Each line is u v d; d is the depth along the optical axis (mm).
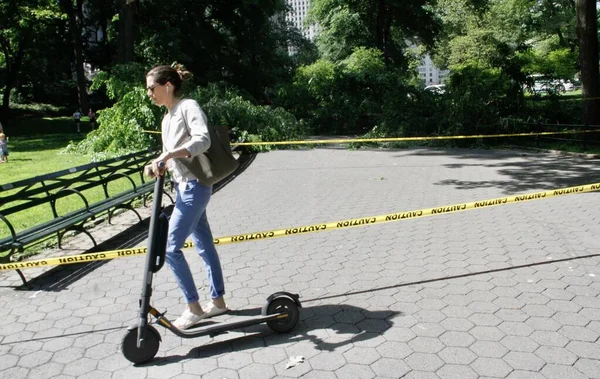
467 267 4676
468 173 10555
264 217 7086
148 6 28734
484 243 5398
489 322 3543
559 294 3980
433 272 4578
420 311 3760
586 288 4086
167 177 8992
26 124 30984
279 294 3449
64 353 3357
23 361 3270
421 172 10891
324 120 23312
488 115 16031
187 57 29156
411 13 33219
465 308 3783
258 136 15500
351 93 23500
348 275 4590
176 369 3098
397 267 4754
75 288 4488
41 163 13734
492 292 4066
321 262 4984
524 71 18422
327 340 3371
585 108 14055
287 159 13750
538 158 12656
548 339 3275
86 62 39000
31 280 4703
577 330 3387
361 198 8203
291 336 3451
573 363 2986
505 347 3195
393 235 5828
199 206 3314
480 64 21203
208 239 3645
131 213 7398
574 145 14164
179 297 4230
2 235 6312
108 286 4520
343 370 3000
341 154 14703
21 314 3988
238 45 35250
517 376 2873
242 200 8367
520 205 7141
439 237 5688
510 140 15945
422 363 3041
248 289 4340
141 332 3053
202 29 32281
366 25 34875
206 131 3119
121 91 14812
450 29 45938
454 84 17984
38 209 7836
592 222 6090
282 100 24641
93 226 6699
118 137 13844
